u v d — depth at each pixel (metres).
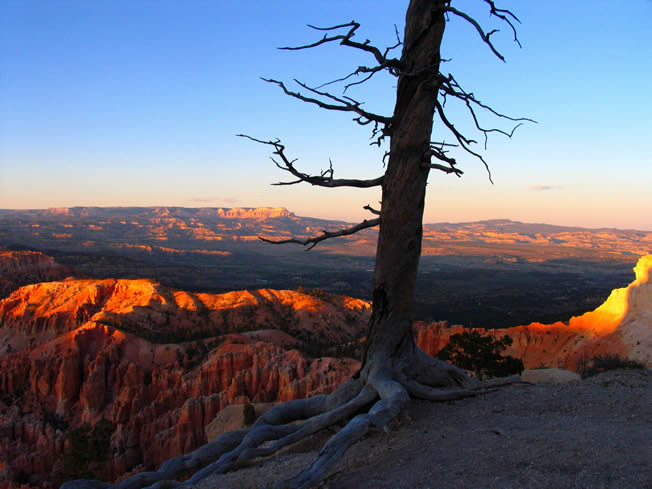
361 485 8.10
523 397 11.40
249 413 48.78
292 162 11.97
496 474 7.31
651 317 62.44
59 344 81.12
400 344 11.94
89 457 51.22
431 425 10.46
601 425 8.87
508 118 11.31
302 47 11.53
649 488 6.16
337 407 11.46
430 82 10.97
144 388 71.44
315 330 127.50
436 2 10.96
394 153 11.42
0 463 55.00
